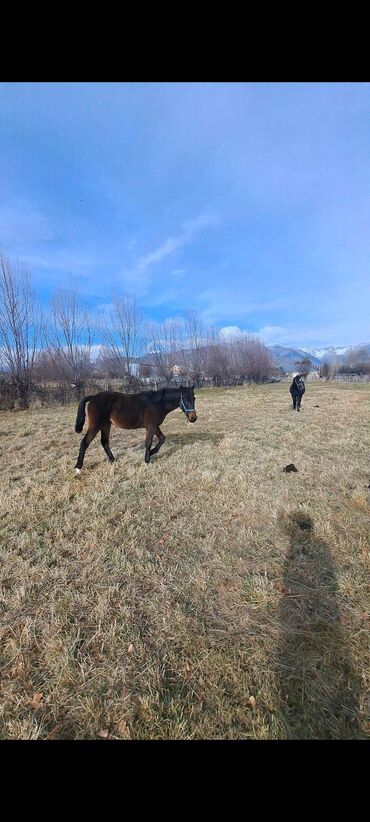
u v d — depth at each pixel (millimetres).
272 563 2451
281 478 4172
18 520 3162
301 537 2799
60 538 2838
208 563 2480
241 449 5633
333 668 1593
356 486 3844
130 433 7438
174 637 1798
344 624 1857
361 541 2660
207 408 11828
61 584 2254
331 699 1452
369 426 7543
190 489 3854
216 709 1425
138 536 2869
